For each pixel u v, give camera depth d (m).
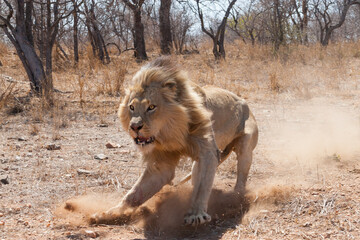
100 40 25.94
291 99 16.23
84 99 15.55
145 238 5.49
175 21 33.25
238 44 33.97
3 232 5.44
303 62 24.28
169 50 30.59
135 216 6.22
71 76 19.69
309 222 5.82
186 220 5.50
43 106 13.85
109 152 9.66
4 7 22.28
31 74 15.84
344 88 17.59
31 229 5.59
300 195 6.76
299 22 36.94
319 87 18.09
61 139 10.83
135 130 5.41
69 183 7.58
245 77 20.83
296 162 8.88
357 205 6.19
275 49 26.47
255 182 7.76
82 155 9.41
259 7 34.34
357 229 5.48
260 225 5.86
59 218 6.04
